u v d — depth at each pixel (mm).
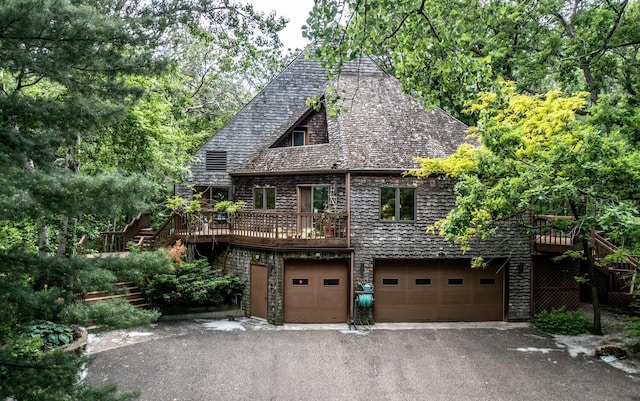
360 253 16828
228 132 21703
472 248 17125
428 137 18406
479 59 7965
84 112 6434
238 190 20375
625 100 16453
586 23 17734
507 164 13109
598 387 11125
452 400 10406
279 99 22312
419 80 9352
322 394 10664
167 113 22734
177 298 16562
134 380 11125
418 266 17266
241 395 10516
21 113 6125
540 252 17266
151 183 6590
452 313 17312
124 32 6918
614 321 17281
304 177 18078
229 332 15453
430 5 8945
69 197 5770
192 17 9344
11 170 5590
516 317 17281
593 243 15695
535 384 11297
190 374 11609
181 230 18469
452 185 17172
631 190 12000
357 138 18016
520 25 20984
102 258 6879
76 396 6141
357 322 16750
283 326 16328
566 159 11906
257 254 17219
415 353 13570
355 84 20688
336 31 8266
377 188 16922
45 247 12930
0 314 5414
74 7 5988
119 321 6543
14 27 5512
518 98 13891
